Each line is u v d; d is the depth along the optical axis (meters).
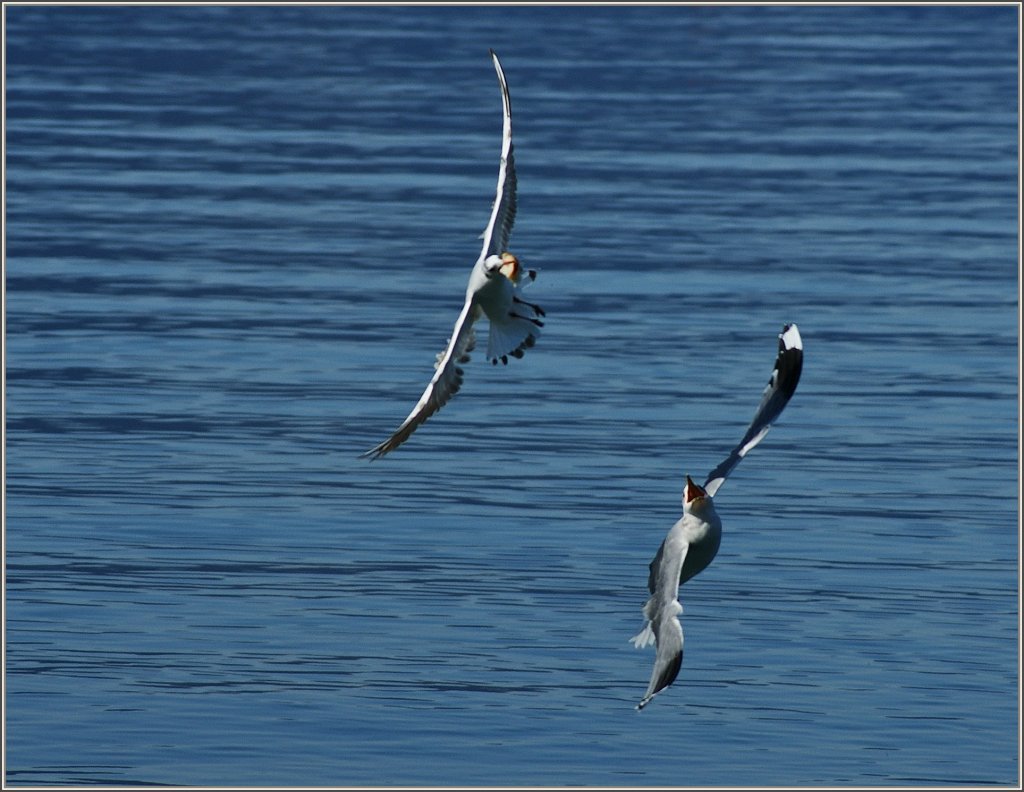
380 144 36.31
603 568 15.41
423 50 49.22
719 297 25.05
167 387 20.58
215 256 27.05
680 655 7.51
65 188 31.48
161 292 24.89
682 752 12.40
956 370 21.80
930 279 26.25
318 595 14.74
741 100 42.06
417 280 25.97
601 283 25.67
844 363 21.94
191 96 41.41
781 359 8.75
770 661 13.73
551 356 22.12
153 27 52.66
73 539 15.83
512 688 13.24
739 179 33.44
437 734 12.53
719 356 22.22
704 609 14.62
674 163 34.78
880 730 12.70
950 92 43.72
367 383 21.00
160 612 14.36
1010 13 60.91
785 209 30.92
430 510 16.77
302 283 25.64
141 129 37.28
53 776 11.89
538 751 12.36
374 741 12.41
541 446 18.75
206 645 13.80
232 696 13.02
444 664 13.55
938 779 12.12
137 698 12.95
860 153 36.16
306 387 20.78
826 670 13.57
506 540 16.00
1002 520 16.80
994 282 26.23
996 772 12.20
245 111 39.72
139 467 17.80
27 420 19.19
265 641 13.90
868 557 15.77
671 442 18.94
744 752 12.44
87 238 27.94
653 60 48.16
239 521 16.39
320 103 40.84
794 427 19.48
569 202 31.09
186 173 33.09
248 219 29.61
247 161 34.38
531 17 56.78
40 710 12.73
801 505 17.08
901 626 14.34
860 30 55.56
